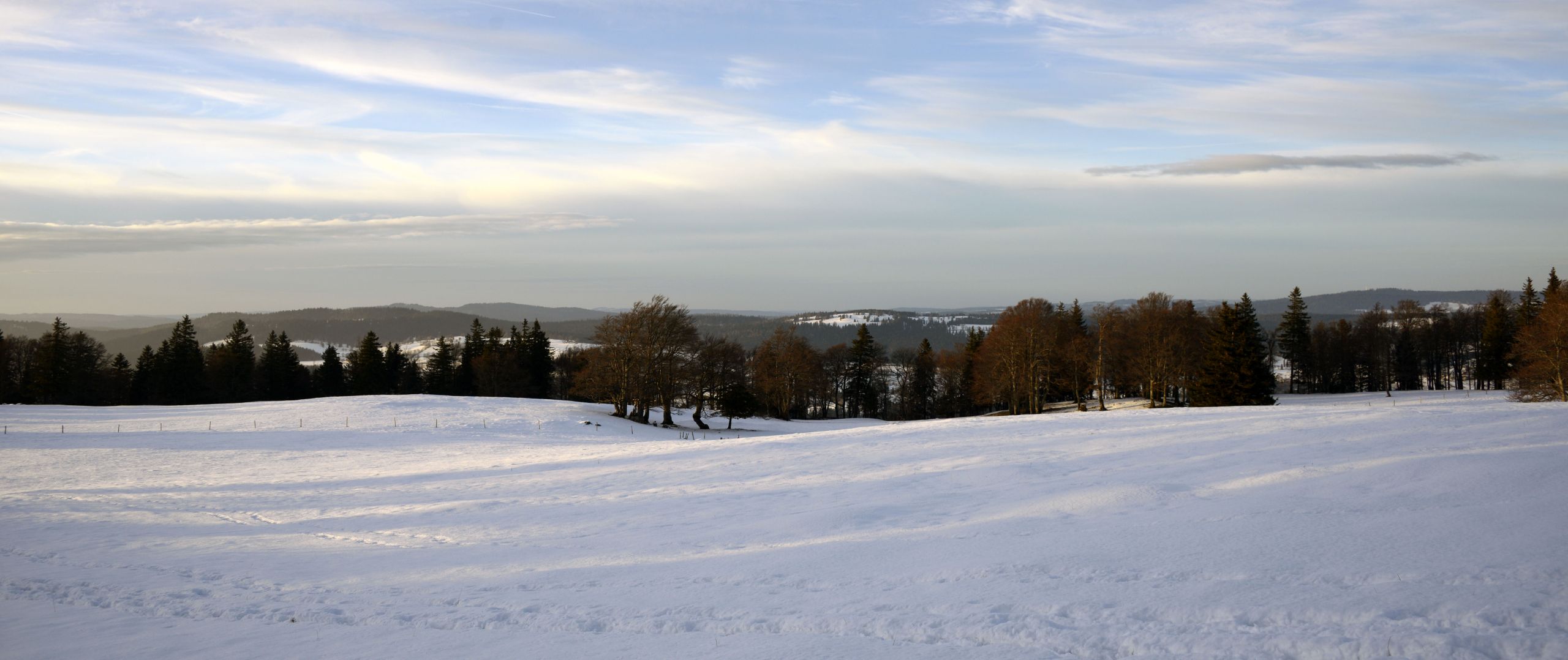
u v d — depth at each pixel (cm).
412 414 5828
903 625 908
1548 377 4916
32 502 2375
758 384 8181
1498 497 1334
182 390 9100
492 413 5959
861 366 9912
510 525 1791
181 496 2511
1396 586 908
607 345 6638
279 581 1302
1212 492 1622
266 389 10012
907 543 1339
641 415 6581
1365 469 1711
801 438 3391
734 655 846
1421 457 1777
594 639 934
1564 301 5166
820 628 925
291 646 955
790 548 1370
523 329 10538
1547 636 745
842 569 1186
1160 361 6994
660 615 1007
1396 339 9100
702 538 1522
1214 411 3472
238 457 3934
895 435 3244
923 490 1944
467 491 2428
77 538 1744
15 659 931
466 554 1479
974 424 3556
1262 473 1795
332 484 2784
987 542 1294
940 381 10206
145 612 1134
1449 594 865
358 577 1318
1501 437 2069
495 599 1128
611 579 1223
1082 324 9756
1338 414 2967
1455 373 9156
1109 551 1166
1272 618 841
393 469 3225
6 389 8769
